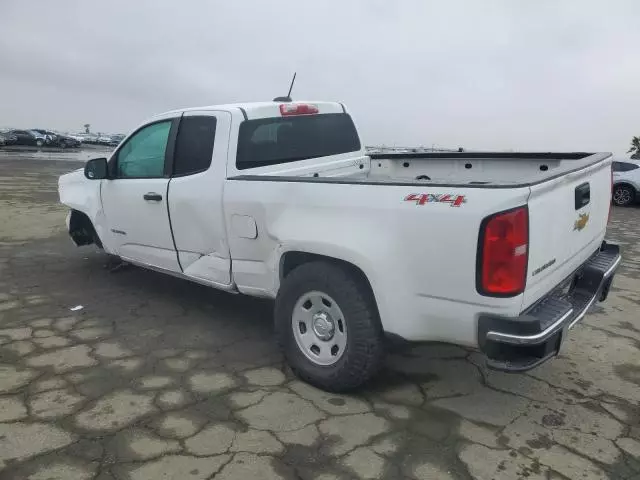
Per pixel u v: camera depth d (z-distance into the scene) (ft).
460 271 9.14
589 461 9.11
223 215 12.89
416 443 9.57
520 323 8.75
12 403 10.67
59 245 24.98
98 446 9.32
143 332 14.52
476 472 8.79
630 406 10.94
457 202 9.05
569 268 11.07
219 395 11.17
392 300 9.95
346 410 10.65
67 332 14.42
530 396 11.31
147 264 16.14
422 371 12.42
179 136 14.21
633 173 48.52
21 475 8.53
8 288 18.24
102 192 16.88
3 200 40.91
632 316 16.15
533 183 8.80
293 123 14.71
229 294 17.75
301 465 8.91
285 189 11.49
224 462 8.95
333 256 10.57
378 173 17.83
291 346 11.75
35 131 173.37
